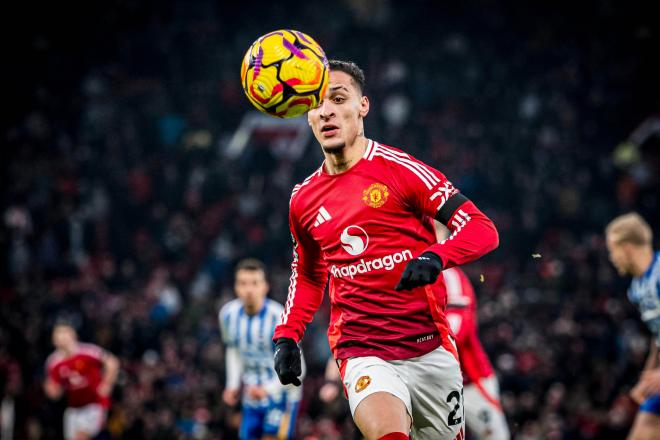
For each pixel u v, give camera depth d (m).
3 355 46.47
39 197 65.69
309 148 76.12
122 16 88.50
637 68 85.69
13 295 54.50
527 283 58.25
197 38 87.88
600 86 84.88
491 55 86.81
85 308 53.56
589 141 79.44
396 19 90.94
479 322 51.44
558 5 90.75
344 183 14.38
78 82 82.62
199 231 65.75
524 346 48.72
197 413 41.16
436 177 13.97
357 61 85.38
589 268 58.94
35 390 44.78
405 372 14.33
